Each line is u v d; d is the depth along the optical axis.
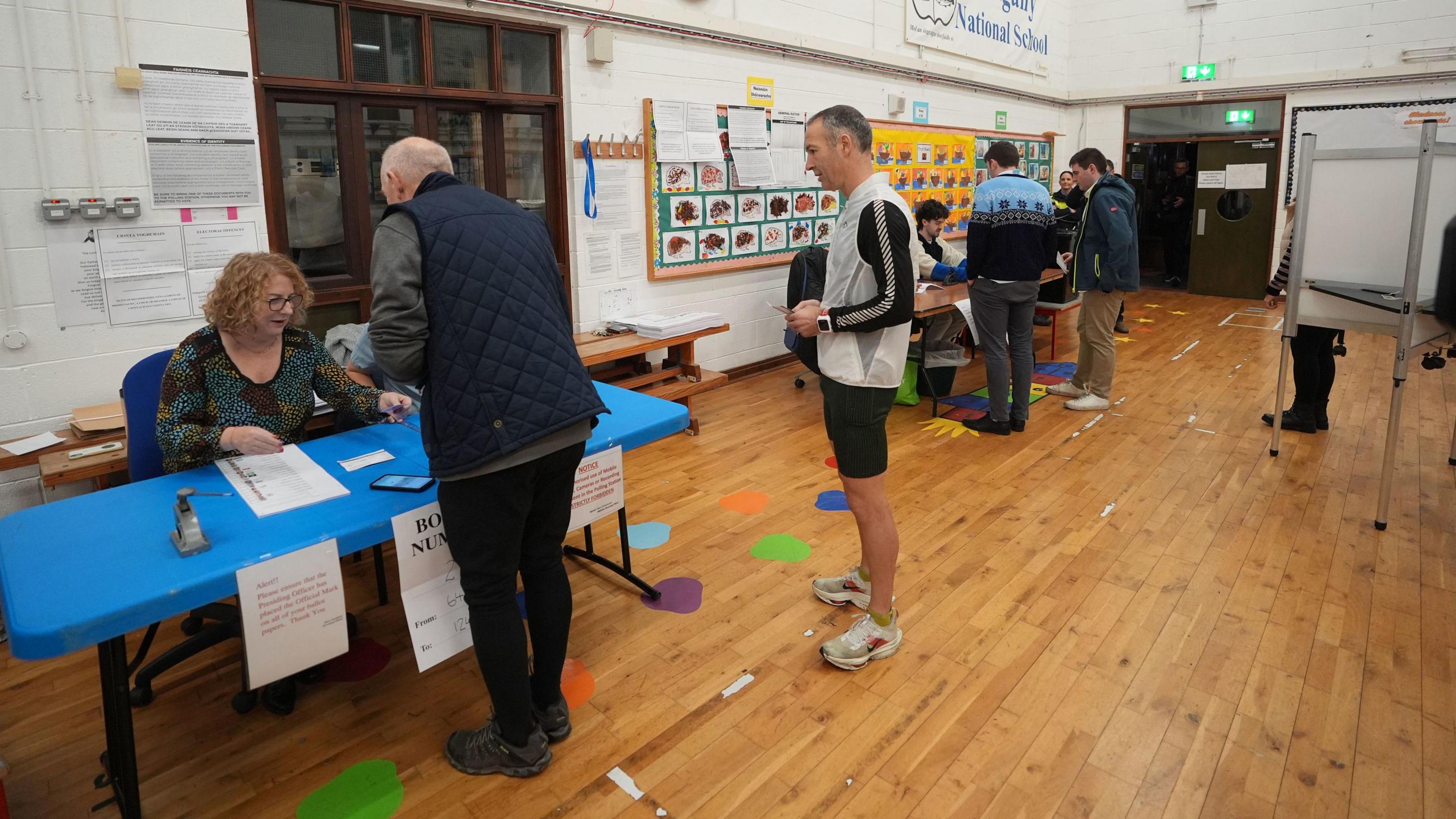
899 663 2.37
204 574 1.55
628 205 4.82
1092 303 4.77
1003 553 3.06
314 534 1.73
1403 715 2.10
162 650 2.51
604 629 2.57
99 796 1.89
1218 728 2.07
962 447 4.29
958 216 7.93
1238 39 8.70
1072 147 9.98
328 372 2.40
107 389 3.04
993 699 2.20
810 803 1.84
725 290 5.61
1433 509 3.39
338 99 3.56
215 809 1.84
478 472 1.65
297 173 3.48
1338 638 2.46
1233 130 8.84
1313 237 3.56
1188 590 2.77
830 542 3.17
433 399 1.66
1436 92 7.71
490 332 1.64
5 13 2.68
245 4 3.18
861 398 2.19
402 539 1.85
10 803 1.86
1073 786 1.88
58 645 1.38
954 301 4.74
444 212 1.66
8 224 2.77
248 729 2.13
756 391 5.47
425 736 2.10
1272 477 3.79
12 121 2.73
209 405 2.23
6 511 2.91
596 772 1.95
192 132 3.10
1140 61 9.30
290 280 2.16
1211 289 9.23
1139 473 3.87
